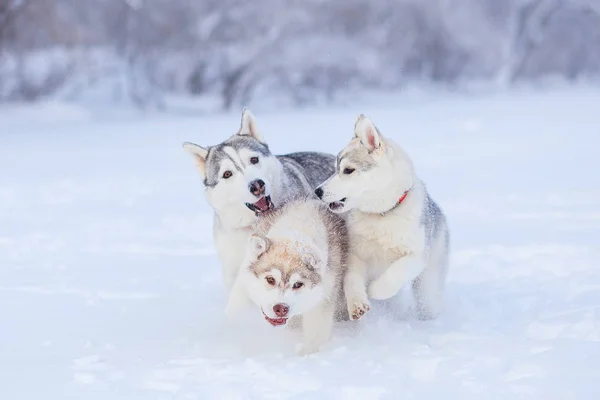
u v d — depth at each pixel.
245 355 9.77
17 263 15.41
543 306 11.32
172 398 7.93
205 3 68.44
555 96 71.25
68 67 66.38
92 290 13.21
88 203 22.94
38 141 44.12
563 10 82.88
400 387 8.02
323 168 13.60
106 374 8.87
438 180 25.06
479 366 8.59
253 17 66.81
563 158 29.39
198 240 17.48
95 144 41.62
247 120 12.55
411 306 12.27
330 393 7.91
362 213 10.90
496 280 13.27
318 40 66.44
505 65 79.12
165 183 26.72
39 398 8.12
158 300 12.56
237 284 10.64
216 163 11.95
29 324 11.20
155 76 71.56
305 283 9.67
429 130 42.88
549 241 15.77
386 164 10.59
